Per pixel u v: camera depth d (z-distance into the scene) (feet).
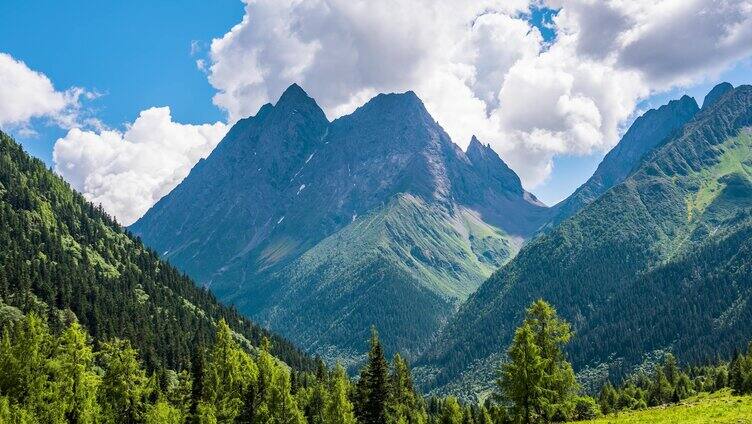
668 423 196.44
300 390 436.76
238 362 364.58
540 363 207.31
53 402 270.46
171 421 306.76
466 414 441.27
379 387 330.34
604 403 544.62
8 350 272.31
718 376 597.52
